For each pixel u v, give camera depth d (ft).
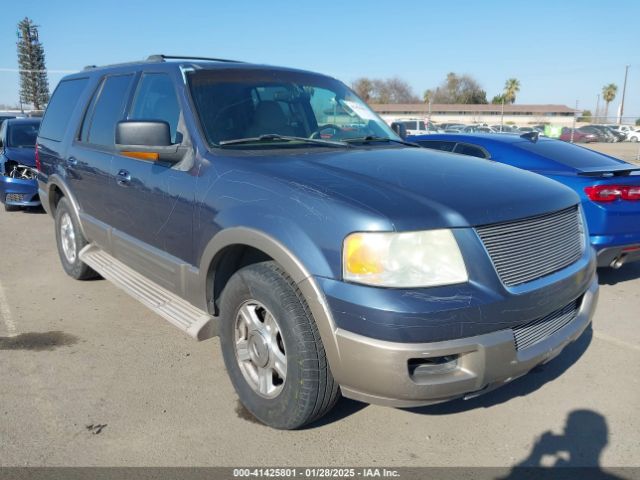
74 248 17.53
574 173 17.58
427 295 7.91
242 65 13.35
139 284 13.33
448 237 8.18
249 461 9.16
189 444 9.55
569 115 228.22
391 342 7.86
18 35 180.86
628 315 15.79
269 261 9.61
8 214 31.35
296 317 8.77
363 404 10.89
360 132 13.44
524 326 8.89
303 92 13.46
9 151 30.86
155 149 11.08
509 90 258.98
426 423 10.31
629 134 125.29
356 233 8.12
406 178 9.39
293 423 9.39
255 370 10.19
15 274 19.21
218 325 10.87
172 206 11.32
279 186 9.23
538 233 9.21
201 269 10.60
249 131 11.77
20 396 11.02
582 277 10.03
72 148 16.26
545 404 11.01
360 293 8.01
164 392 11.26
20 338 13.80
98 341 13.67
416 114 219.00
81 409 10.58
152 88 13.11
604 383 11.84
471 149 21.99
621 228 16.78
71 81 18.20
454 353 8.02
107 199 14.19
